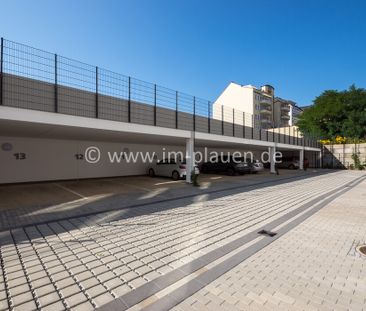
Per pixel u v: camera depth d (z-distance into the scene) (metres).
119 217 7.34
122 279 3.76
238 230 6.21
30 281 3.69
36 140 14.66
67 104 9.63
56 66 9.33
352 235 5.87
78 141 16.48
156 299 3.24
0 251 4.81
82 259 4.47
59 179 15.57
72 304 3.12
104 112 10.88
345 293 3.40
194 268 4.13
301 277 3.85
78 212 7.85
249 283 3.66
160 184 14.89
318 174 24.33
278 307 3.07
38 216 7.34
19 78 8.41
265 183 16.12
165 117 13.77
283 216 7.59
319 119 46.31
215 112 18.03
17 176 13.97
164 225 6.57
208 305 3.10
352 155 34.88
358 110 43.16
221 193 11.84
